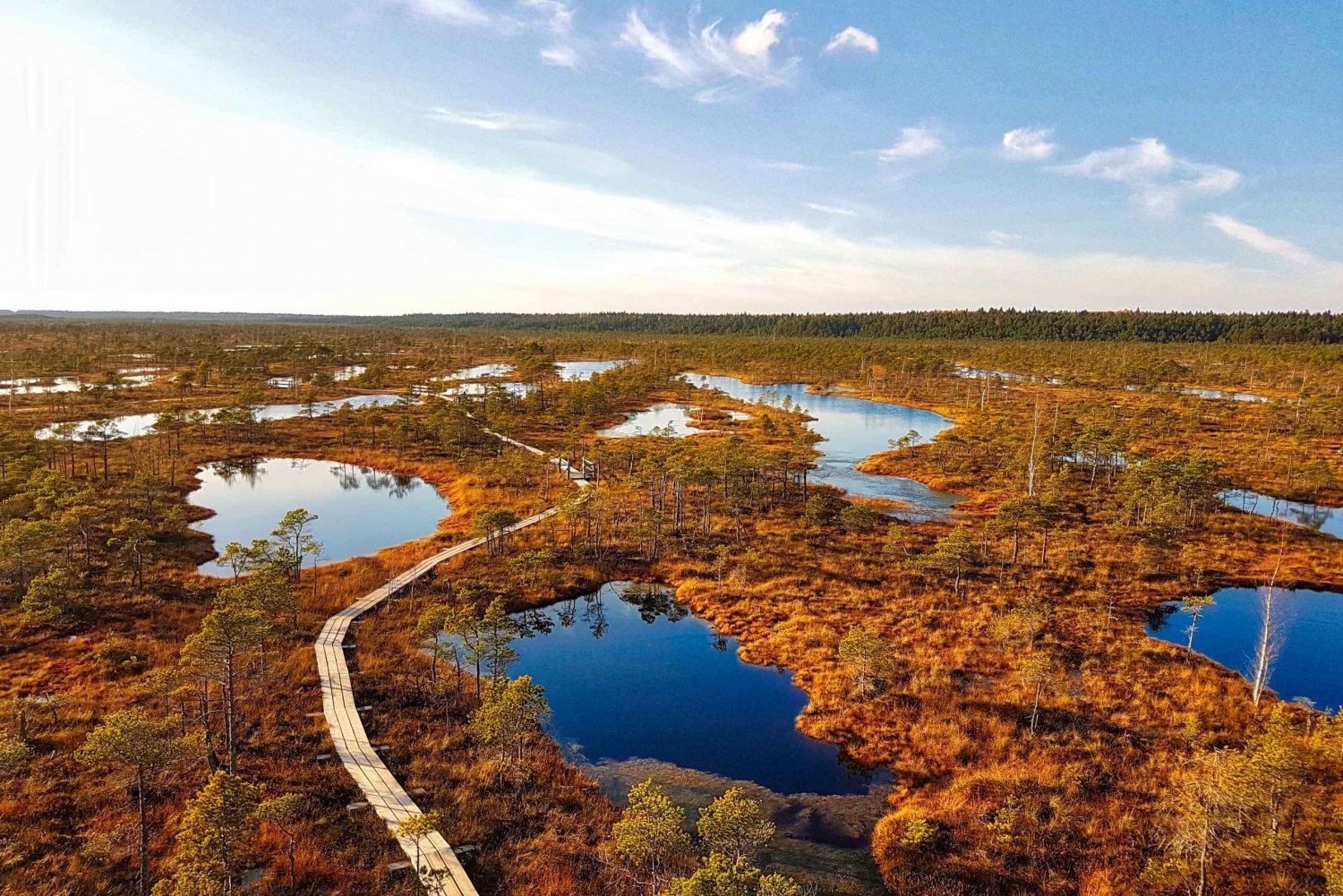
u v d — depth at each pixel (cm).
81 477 7831
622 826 2453
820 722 3634
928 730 3453
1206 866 2445
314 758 3131
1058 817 2755
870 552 5991
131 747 2386
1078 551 5919
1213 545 6091
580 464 9200
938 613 4753
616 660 4456
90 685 3631
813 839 2819
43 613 4334
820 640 4484
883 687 3878
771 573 5600
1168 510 6147
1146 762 3125
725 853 2464
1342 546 6103
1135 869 2509
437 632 3991
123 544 5609
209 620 3025
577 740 3566
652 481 7556
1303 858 2444
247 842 2530
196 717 3303
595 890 2448
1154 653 4172
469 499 7825
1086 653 4162
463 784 3022
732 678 4203
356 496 8388
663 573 5734
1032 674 3544
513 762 3216
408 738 3341
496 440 10862
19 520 5256
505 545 6144
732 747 3506
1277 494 7700
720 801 2491
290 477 9194
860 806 3041
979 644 4309
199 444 10181
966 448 9912
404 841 2617
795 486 8194
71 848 2531
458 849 2609
